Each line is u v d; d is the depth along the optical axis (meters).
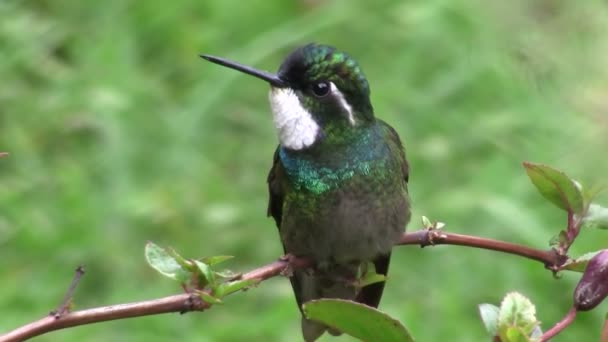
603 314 10.89
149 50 14.27
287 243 7.17
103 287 11.21
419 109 13.46
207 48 14.19
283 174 7.08
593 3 14.21
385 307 10.88
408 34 14.35
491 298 11.16
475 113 13.49
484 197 12.05
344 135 6.95
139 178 12.52
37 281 11.12
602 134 13.20
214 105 13.34
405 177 7.32
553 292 11.23
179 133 12.96
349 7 14.70
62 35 13.99
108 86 13.35
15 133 12.72
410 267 11.42
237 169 12.71
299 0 14.77
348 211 6.93
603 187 5.42
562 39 13.92
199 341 10.39
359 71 7.00
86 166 12.48
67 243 11.45
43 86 13.41
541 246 11.57
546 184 5.44
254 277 5.18
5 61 13.52
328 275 7.21
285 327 10.44
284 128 6.97
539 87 13.16
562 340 10.87
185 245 11.55
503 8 14.07
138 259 11.40
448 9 14.40
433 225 5.88
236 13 14.60
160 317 10.52
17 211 11.73
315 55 6.90
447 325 10.69
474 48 13.94
